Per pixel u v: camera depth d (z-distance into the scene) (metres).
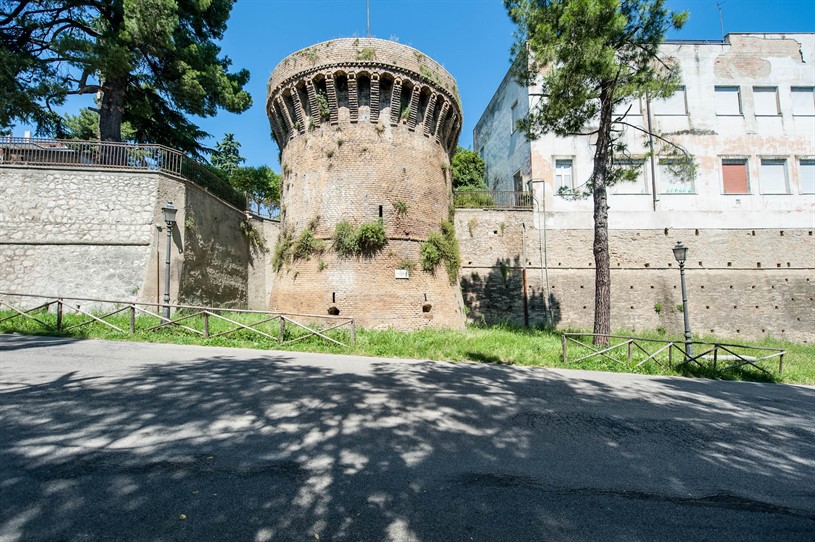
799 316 22.78
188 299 16.91
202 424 5.34
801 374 11.56
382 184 16.78
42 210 15.20
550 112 14.34
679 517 3.62
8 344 9.77
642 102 24.38
